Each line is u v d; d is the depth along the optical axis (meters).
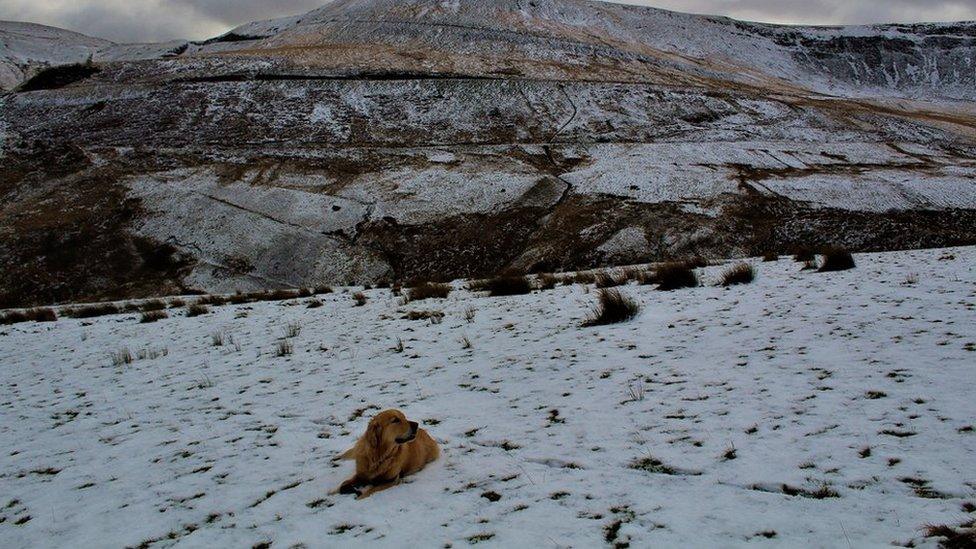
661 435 4.45
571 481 3.83
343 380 7.46
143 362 10.16
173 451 5.33
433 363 7.87
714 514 3.22
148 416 6.66
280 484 4.29
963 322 6.70
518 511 3.49
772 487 3.45
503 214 42.41
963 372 4.98
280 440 5.32
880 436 3.95
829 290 10.05
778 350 6.46
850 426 4.17
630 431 4.61
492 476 4.05
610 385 5.91
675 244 36.97
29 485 4.84
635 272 16.55
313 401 6.57
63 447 5.82
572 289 14.72
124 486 4.59
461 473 4.16
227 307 18.77
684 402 5.13
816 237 37.28
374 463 3.97
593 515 3.35
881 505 3.10
